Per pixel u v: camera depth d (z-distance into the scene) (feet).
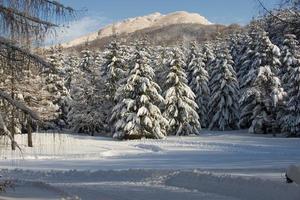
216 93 211.00
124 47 237.04
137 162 103.55
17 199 39.40
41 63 29.86
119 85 192.44
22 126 31.50
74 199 41.73
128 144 163.43
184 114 192.54
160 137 180.45
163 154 129.18
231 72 211.61
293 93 172.35
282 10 32.65
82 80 212.43
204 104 225.15
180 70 195.83
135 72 180.75
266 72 178.19
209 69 243.40
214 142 162.50
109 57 210.38
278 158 107.14
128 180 65.57
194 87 227.81
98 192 51.80
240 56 238.27
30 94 125.08
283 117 174.70
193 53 229.25
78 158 119.96
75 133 210.79
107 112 209.26
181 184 57.72
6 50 29.19
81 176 72.69
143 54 182.70
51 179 70.85
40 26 29.30
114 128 191.31
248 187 47.62
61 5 29.22
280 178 54.39
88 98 211.61
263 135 182.50
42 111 132.26
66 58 253.24
